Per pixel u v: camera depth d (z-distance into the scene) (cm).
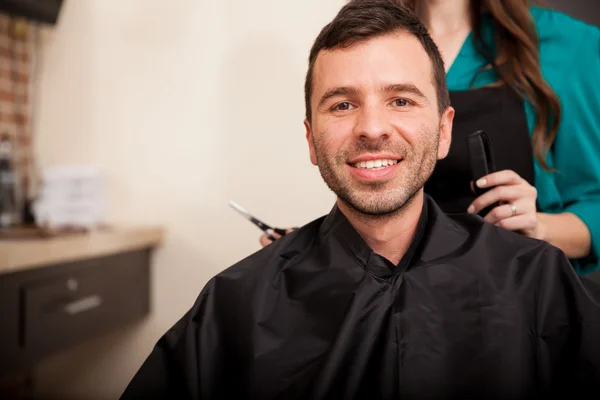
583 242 102
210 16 179
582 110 104
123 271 171
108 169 192
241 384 75
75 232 162
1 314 123
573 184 108
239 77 176
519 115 104
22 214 182
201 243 183
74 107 196
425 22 116
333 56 74
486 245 79
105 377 190
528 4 110
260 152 175
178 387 75
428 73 76
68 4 196
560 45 107
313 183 170
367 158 72
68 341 145
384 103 72
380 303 75
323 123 75
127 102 190
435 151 77
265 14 173
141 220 188
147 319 187
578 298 74
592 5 141
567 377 71
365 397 72
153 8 186
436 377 71
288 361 73
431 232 80
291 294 78
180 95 183
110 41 192
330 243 81
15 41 194
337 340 73
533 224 93
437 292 75
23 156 197
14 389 188
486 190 98
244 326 76
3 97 190
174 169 185
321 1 167
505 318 72
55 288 140
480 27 111
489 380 70
